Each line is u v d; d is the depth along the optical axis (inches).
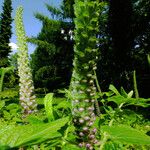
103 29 1200.2
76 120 61.7
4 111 107.4
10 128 26.3
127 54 1063.6
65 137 45.4
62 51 1560.0
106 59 1075.3
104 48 1130.0
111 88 83.3
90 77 67.5
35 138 25.6
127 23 1101.1
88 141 58.2
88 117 61.8
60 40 1568.7
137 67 983.0
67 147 44.6
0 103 77.5
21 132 25.9
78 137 58.3
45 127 26.6
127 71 1010.7
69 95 68.0
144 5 1192.8
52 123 27.2
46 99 59.0
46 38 1609.3
